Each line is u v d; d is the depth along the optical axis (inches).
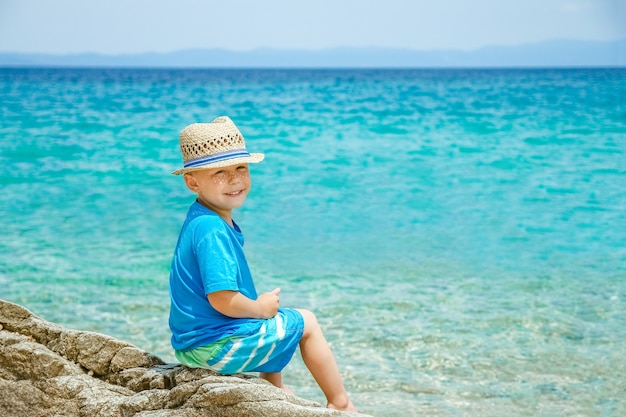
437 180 700.0
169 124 1170.0
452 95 1989.4
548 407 237.6
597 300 346.0
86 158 827.4
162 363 150.3
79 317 317.7
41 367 144.4
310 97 1958.7
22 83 2694.4
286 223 523.8
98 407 138.2
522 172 737.6
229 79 4028.1
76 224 511.8
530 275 390.0
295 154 870.4
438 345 287.6
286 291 358.9
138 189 653.9
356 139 1004.6
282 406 124.3
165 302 339.6
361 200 609.3
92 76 4431.6
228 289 134.8
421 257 429.1
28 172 738.2
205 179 142.9
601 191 637.3
